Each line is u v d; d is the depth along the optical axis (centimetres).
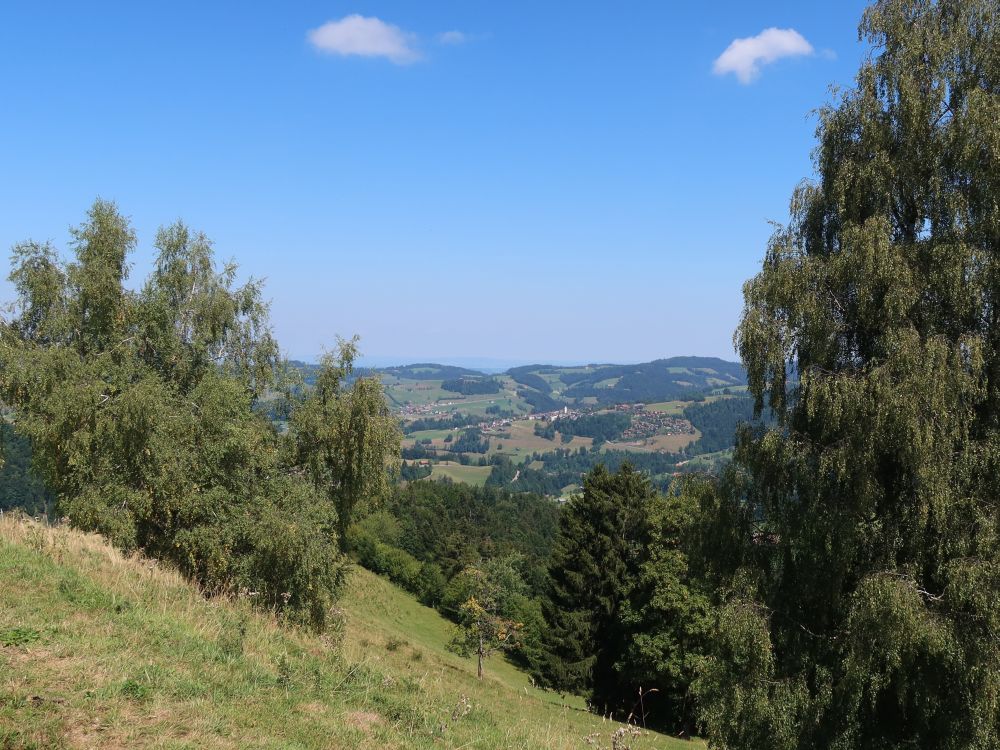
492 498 12306
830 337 1315
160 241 2167
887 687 1210
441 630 5519
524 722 1013
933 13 1340
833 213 1423
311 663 907
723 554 1473
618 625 3831
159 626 845
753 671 1291
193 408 1847
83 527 1664
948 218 1256
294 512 1917
